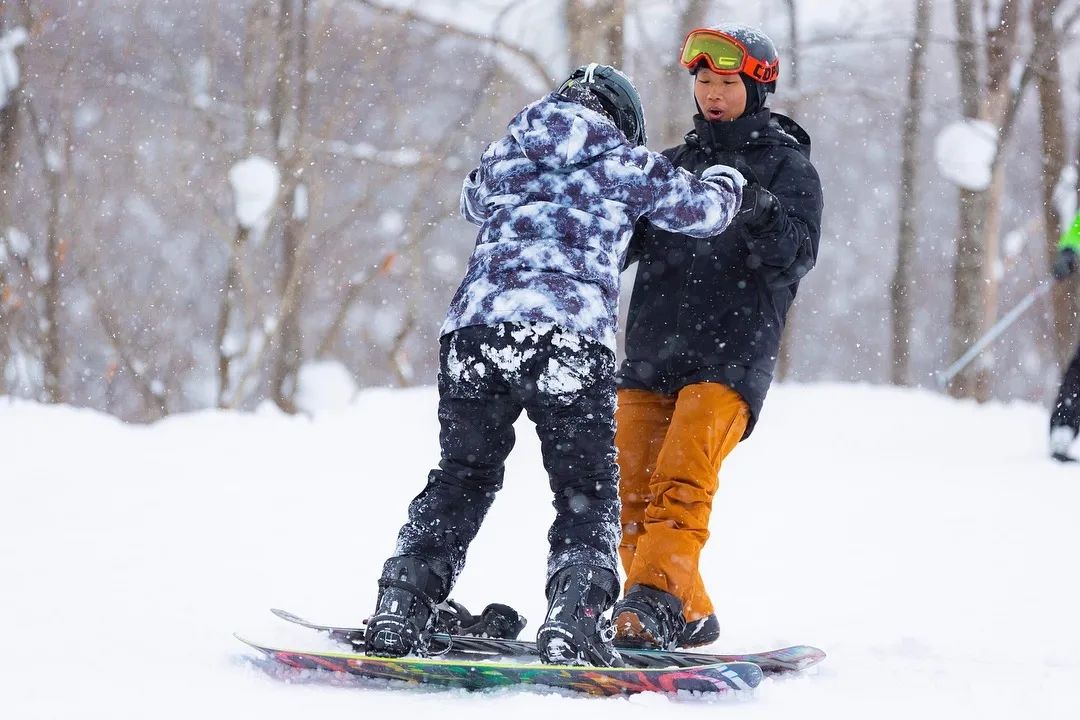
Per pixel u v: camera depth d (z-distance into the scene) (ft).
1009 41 146.00
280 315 152.87
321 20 154.92
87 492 48.01
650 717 19.72
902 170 160.86
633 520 27.86
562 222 23.36
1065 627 30.42
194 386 210.18
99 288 159.12
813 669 24.95
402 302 219.41
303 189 156.25
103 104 160.45
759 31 28.22
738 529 47.24
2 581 31.17
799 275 27.04
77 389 187.52
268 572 35.55
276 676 22.44
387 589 22.79
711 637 27.22
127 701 19.69
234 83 169.48
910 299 161.68
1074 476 58.34
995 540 43.88
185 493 49.60
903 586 36.52
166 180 160.66
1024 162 234.58
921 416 82.58
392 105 172.86
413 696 21.01
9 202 141.38
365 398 83.35
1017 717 20.88
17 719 18.40
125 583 32.12
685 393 27.09
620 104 25.20
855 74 195.62
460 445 23.79
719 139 28.07
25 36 141.28
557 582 22.59
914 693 22.74
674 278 27.78
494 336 23.00
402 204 200.54
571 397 23.04
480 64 186.29
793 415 81.92
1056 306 138.92
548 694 21.43
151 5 162.91
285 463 59.82
